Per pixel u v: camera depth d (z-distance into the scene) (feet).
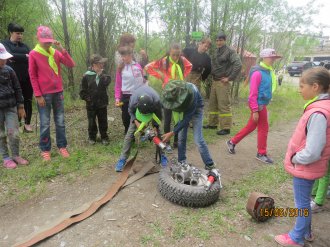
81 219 10.64
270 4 28.73
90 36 28.43
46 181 13.66
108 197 11.95
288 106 31.22
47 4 26.02
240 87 34.04
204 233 10.02
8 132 14.78
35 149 17.08
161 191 12.03
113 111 25.34
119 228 10.28
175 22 27.04
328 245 9.82
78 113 24.57
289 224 10.73
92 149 17.17
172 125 20.74
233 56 20.11
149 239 9.74
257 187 13.34
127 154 14.69
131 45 16.26
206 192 11.34
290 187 13.44
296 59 38.42
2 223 10.76
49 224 10.48
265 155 16.40
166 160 14.93
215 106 21.75
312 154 7.97
